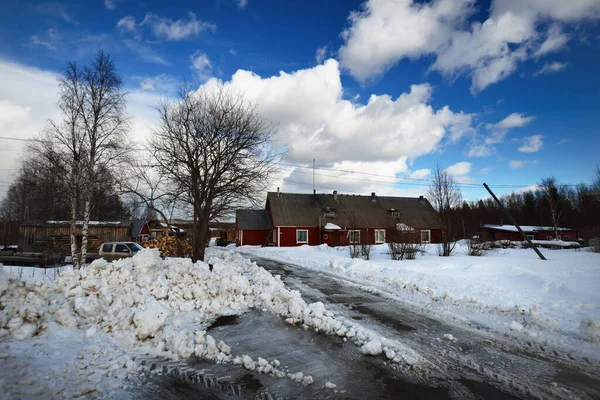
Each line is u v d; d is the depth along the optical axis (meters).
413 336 6.56
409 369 5.06
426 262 16.66
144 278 8.14
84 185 14.82
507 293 9.47
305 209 41.19
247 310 8.42
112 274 8.02
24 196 29.17
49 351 4.88
